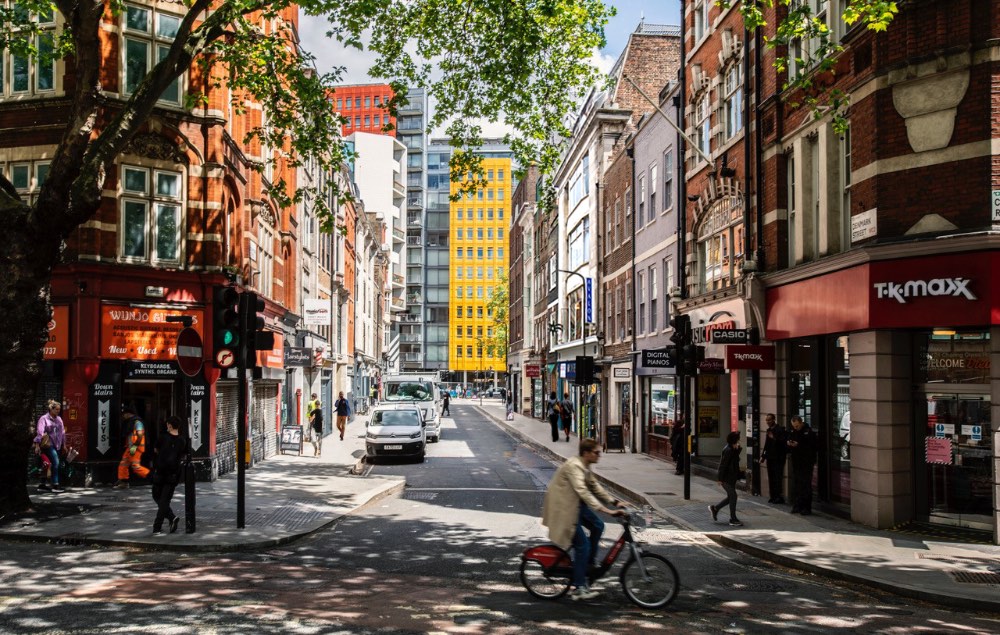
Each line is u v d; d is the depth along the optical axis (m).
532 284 64.50
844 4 15.28
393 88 17.72
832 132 15.27
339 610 7.80
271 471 21.38
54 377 17.11
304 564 10.32
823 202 15.45
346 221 46.09
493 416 61.22
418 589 8.88
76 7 12.56
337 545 11.79
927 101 12.73
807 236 16.28
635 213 30.64
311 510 14.65
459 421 54.16
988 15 12.16
